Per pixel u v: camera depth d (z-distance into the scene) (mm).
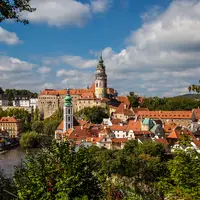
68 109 199375
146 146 99812
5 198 29047
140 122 169625
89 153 27672
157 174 80562
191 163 28047
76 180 24922
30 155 27156
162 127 178750
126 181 79188
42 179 24812
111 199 36406
